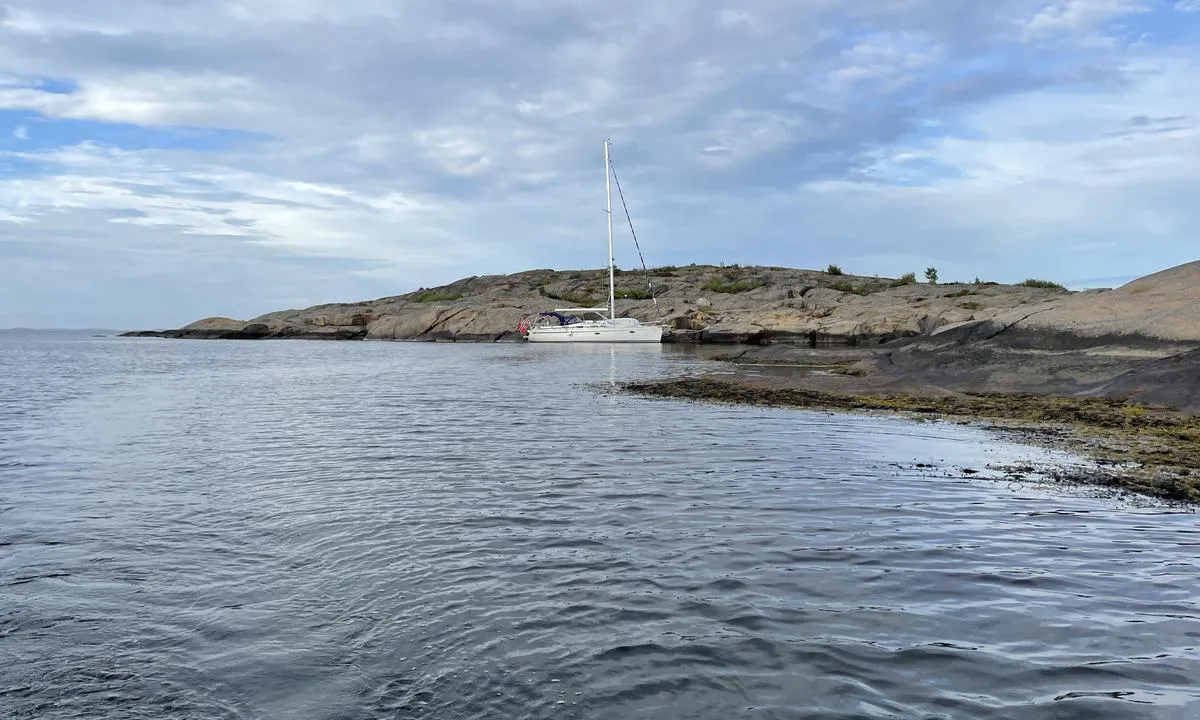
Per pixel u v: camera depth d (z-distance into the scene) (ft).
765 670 15.90
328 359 161.58
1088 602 19.79
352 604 19.84
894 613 19.01
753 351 156.97
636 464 40.29
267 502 31.42
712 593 20.44
